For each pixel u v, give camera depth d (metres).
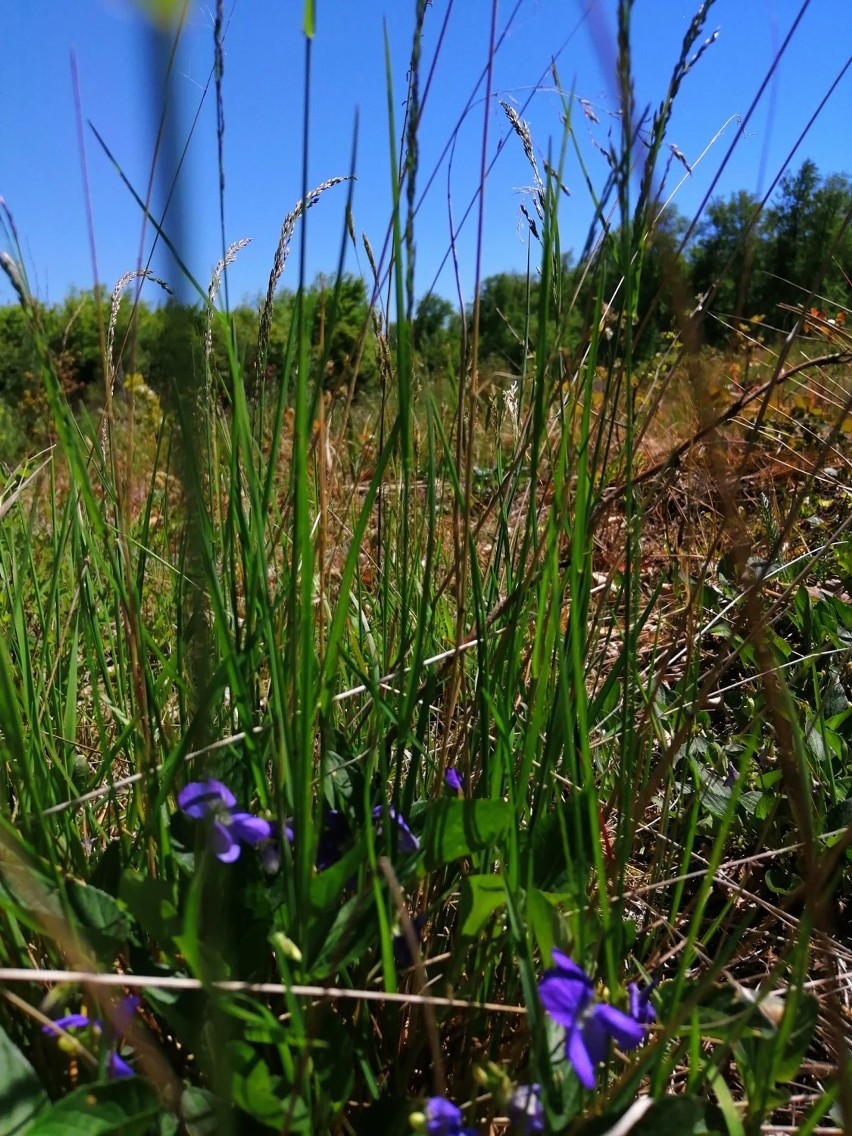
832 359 0.26
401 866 0.19
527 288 0.25
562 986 0.15
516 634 0.24
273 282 0.23
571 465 0.24
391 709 0.24
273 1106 0.15
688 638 0.27
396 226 0.18
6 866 0.15
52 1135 0.14
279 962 0.16
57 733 0.29
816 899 0.16
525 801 0.22
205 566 0.19
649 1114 0.15
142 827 0.22
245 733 0.19
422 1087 0.21
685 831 0.31
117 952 0.18
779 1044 0.16
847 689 0.40
